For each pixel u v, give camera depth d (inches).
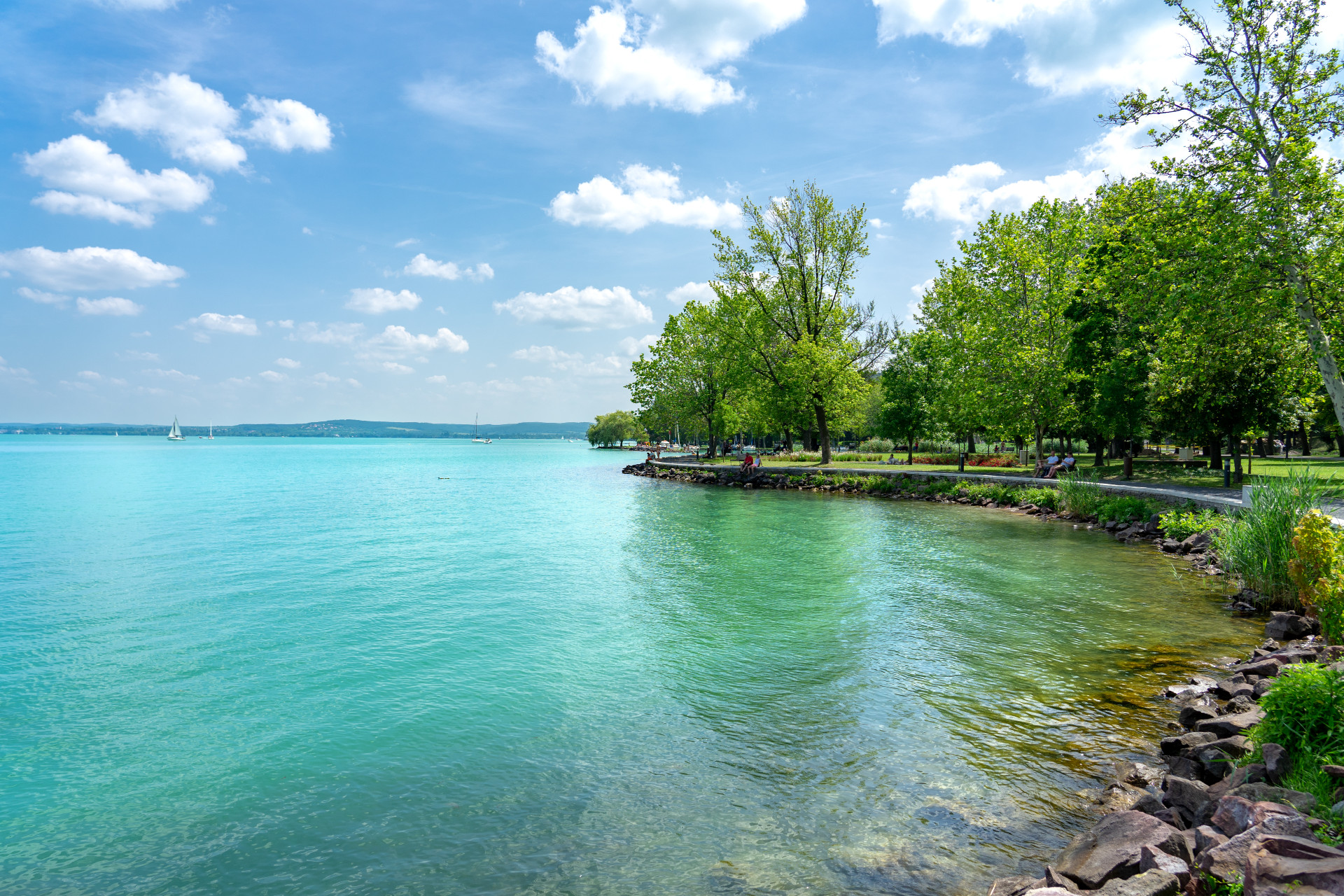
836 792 240.1
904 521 1051.9
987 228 1537.9
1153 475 1306.6
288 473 2810.0
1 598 587.2
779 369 2080.5
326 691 361.4
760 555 768.9
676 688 355.6
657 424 3189.0
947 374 1811.0
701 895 183.9
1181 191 842.2
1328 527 376.5
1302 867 141.0
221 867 206.4
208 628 490.0
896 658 393.1
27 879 201.5
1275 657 338.3
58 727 318.3
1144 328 1136.2
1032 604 513.7
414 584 631.8
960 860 196.5
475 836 218.4
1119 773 247.6
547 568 709.3
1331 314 775.7
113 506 1416.1
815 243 1990.7
